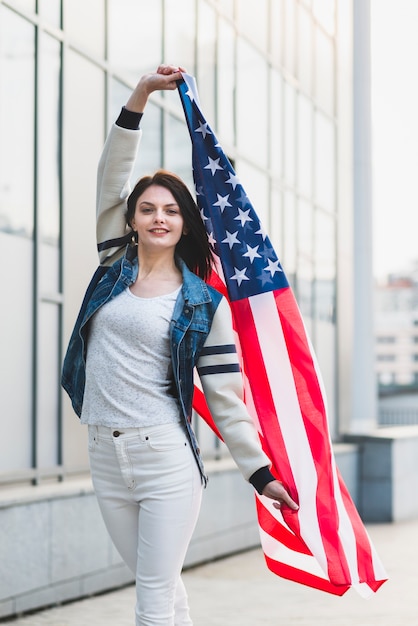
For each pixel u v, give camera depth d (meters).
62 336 9.06
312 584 4.29
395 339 170.12
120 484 3.82
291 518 4.14
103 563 8.40
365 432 18.11
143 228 3.89
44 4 8.94
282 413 4.28
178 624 4.02
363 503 16.73
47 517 7.63
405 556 11.67
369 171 18.97
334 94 17.97
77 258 9.35
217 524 10.91
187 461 3.80
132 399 3.76
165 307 3.81
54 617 7.28
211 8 12.66
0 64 8.28
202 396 4.24
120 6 10.28
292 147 15.73
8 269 8.34
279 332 4.28
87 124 9.59
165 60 11.33
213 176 4.21
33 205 8.73
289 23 15.75
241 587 9.12
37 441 8.59
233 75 13.38
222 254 4.25
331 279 17.55
